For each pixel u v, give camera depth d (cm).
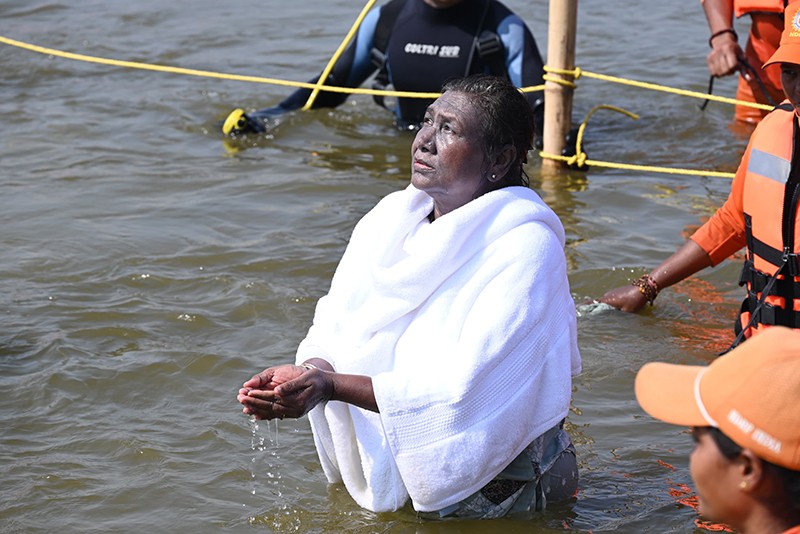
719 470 317
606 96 1308
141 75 1390
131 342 731
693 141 1176
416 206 532
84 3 1717
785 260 612
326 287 817
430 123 523
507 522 538
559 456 550
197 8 1691
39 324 752
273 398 491
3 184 1027
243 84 1359
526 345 507
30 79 1368
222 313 773
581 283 830
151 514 551
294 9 1684
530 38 1183
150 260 859
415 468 509
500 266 509
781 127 622
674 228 938
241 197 1002
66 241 892
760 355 309
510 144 519
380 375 509
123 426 634
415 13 1204
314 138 1187
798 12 610
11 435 623
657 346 733
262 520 546
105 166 1080
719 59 1055
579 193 1023
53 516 549
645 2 1678
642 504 556
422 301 523
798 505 311
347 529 536
